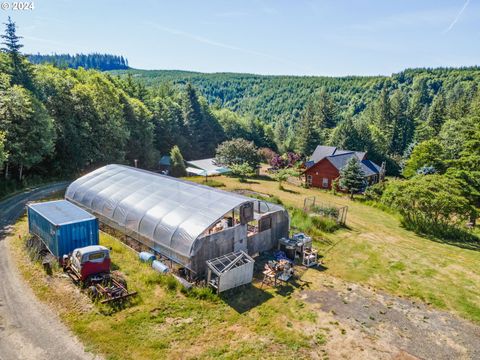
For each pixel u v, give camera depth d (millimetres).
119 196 21297
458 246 24188
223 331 11953
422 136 80312
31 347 10586
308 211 28047
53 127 36969
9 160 31469
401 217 29406
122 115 54062
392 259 20016
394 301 14953
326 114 98812
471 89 111188
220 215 16375
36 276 14867
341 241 22656
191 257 15172
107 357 10320
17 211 25125
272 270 15898
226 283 14602
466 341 12312
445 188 26828
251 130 97062
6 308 12484
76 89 43781
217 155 58219
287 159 65438
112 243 18750
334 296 15023
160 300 13594
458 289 16516
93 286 13453
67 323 11781
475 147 37438
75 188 24547
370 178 48719
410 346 11797
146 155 59094
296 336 11906
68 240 16078
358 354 11164
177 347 10961
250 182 45969
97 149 45375
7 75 36906
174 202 18781
